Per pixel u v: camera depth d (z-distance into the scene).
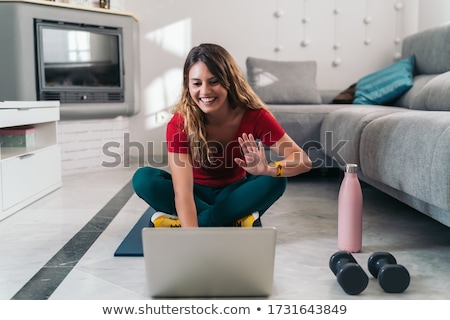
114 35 3.91
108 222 2.21
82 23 3.69
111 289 1.39
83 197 2.79
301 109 3.25
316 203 2.62
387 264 1.39
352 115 2.51
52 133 3.03
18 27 3.35
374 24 4.43
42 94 3.51
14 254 1.73
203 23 4.31
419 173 1.60
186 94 1.60
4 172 2.26
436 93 2.37
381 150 1.92
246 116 1.68
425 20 4.14
